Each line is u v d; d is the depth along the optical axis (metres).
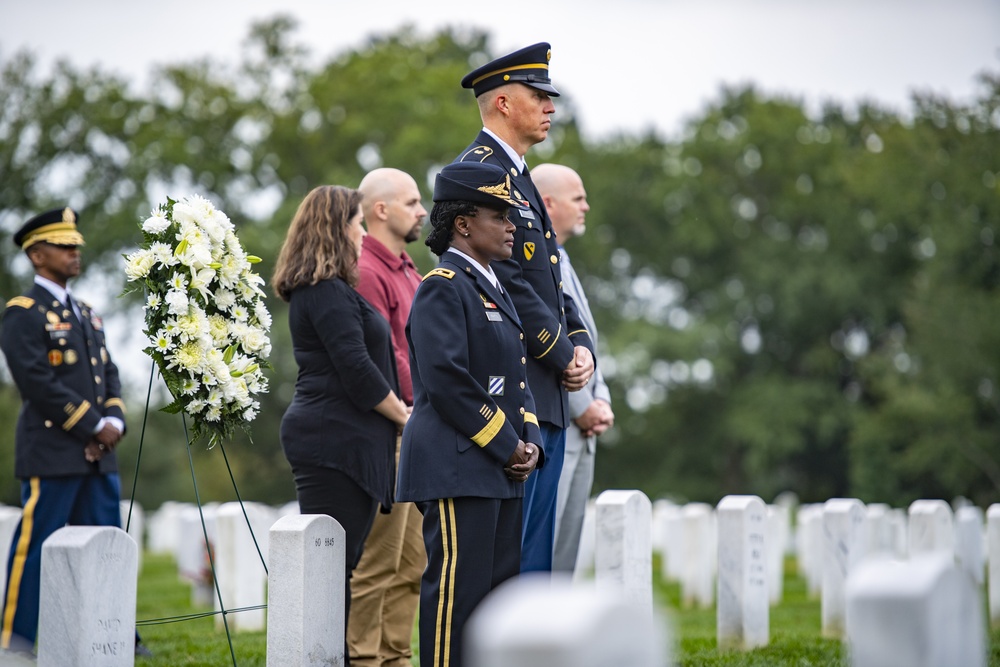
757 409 115.19
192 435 18.42
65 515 22.77
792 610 34.97
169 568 52.22
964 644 9.34
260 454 108.62
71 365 23.25
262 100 112.19
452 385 15.54
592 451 21.89
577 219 23.47
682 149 126.88
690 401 121.75
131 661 14.21
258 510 29.70
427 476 15.60
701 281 124.31
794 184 124.81
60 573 13.67
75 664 13.53
